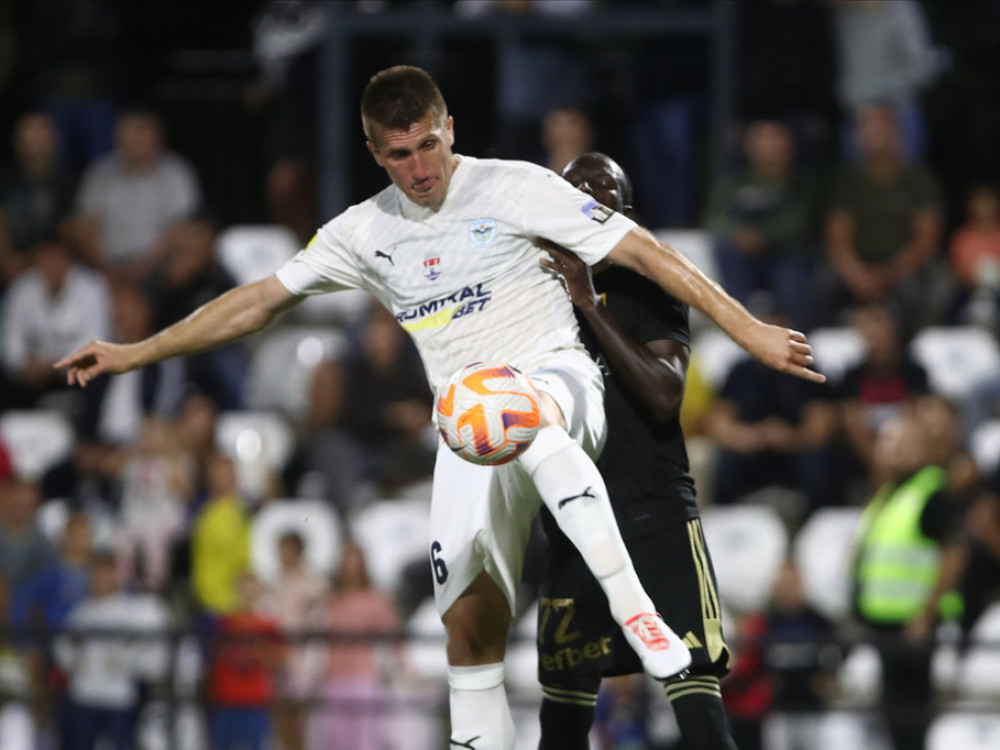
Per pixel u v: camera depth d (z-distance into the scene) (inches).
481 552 621.9
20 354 1515.7
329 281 647.8
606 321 628.1
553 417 592.1
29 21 1791.3
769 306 1437.0
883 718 1087.6
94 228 1576.0
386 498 1325.0
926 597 1136.8
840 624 1206.3
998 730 1147.3
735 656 1095.0
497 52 1595.7
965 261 1525.6
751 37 1566.2
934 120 1686.8
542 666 673.6
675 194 1578.5
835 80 1563.7
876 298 1471.5
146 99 1815.9
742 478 1320.1
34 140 1619.1
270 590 1177.4
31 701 1141.1
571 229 609.3
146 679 1140.5
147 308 1514.5
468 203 616.4
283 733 1119.0
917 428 1175.0
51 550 1267.2
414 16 1604.3
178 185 1600.6
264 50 1823.3
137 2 1806.1
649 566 644.7
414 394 1374.3
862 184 1487.5
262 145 1811.0
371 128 600.1
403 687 1151.0
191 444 1310.3
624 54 1587.1
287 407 1466.5
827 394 1343.5
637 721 1087.0
